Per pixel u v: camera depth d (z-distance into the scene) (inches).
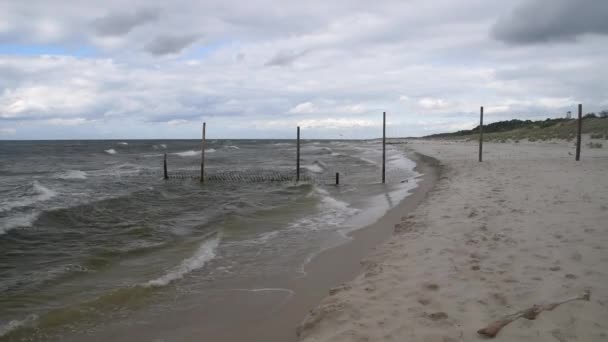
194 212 501.0
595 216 283.9
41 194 599.5
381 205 500.7
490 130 3238.2
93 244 345.4
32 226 397.1
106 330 187.0
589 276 179.5
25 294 232.2
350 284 207.8
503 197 392.5
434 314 155.3
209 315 201.2
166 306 212.8
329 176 911.7
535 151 1099.3
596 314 143.2
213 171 1090.7
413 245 259.9
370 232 358.6
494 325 139.0
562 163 703.7
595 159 756.0
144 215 479.5
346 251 302.5
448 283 187.0
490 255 220.8
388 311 164.2
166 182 837.2
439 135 6456.7
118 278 258.5
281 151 2377.0
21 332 184.2
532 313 146.0
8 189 668.7
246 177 896.9
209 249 320.2
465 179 573.6
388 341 139.4
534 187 439.2
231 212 479.8
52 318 197.3
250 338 175.9
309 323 171.2
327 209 494.0
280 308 207.2
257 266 277.4
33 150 2228.1
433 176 753.6
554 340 128.6
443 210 359.9
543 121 2368.4
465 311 156.9
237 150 2527.1
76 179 856.3
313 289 230.8
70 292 235.5
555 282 175.5
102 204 524.4
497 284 179.6
